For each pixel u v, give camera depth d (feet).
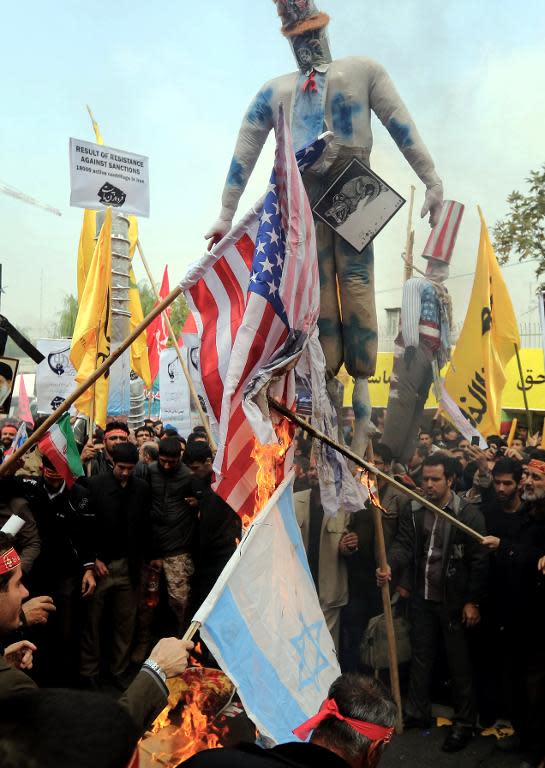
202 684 10.09
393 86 17.24
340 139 16.98
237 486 10.03
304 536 17.13
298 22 16.81
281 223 10.08
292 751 5.55
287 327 9.98
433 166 17.79
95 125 25.09
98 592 17.58
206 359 11.08
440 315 20.40
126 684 17.71
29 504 15.75
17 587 8.04
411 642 15.34
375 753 5.91
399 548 15.47
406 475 17.47
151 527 18.48
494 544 13.85
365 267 17.20
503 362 20.30
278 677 7.22
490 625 14.55
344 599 16.67
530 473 13.79
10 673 5.83
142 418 34.58
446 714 15.40
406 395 20.95
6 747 3.60
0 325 19.84
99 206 20.02
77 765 3.55
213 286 11.14
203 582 18.17
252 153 18.28
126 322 26.91
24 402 29.14
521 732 13.89
